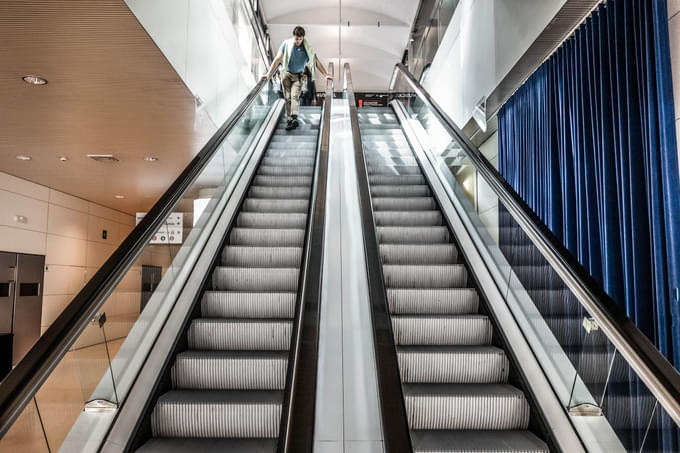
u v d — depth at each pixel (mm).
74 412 1874
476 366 2848
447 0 9141
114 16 3189
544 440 2350
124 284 2361
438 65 9031
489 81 6020
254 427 2473
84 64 3832
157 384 2568
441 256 4113
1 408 1383
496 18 5758
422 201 5152
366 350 2768
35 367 1566
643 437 1797
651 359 1698
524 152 5664
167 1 3881
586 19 4148
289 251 4047
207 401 2492
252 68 8742
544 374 2586
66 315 1825
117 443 2158
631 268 3455
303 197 5445
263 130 7090
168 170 7055
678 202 3043
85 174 7227
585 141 4168
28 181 7562
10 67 3842
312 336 2322
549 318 2562
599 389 2080
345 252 3771
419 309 3480
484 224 3752
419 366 2844
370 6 12828
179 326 3006
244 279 3732
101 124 5129
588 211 4113
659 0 3193
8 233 7051
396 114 8766
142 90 4371
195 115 4957
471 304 3484
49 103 4551
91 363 2025
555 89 4836
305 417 1863
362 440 2219
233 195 4902
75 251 8953
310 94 11117
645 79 3387
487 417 2531
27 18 3164
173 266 3137
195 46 4797
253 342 3096
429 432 2465
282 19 13070
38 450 1641
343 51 15070
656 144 3230
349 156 6070
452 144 4727
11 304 7023
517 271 3035
